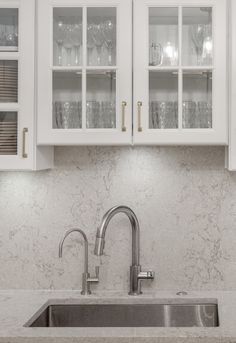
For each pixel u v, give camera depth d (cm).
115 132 186
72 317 203
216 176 217
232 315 177
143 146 218
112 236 219
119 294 211
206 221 217
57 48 191
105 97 189
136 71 186
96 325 203
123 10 186
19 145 186
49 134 187
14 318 175
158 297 204
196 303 203
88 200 219
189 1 186
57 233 220
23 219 220
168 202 218
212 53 186
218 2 185
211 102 187
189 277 217
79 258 219
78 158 220
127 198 219
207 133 185
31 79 186
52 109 189
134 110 187
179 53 187
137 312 203
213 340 153
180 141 186
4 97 188
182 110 188
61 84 190
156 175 218
